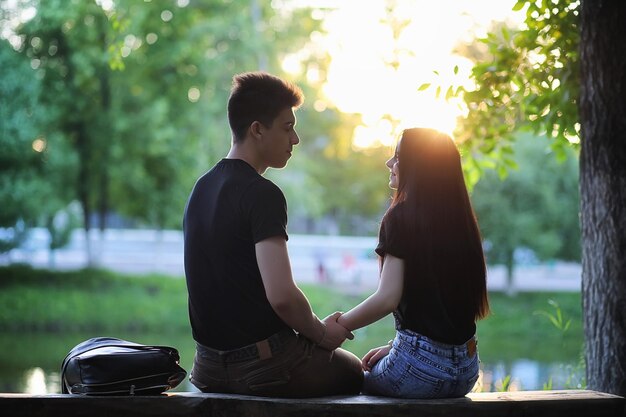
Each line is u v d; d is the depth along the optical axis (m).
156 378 3.26
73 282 24.39
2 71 23.02
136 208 26.59
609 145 4.79
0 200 23.53
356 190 39.97
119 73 25.28
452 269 3.41
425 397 3.48
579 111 5.00
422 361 3.43
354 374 3.54
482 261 3.50
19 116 22.94
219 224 3.25
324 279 28.34
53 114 24.20
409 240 3.40
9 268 25.30
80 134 25.23
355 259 28.84
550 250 25.67
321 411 3.30
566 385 6.05
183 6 26.38
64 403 3.17
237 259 3.26
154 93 26.19
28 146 23.41
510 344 19.92
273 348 3.29
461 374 3.46
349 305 24.42
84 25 24.28
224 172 3.32
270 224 3.20
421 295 3.41
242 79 3.40
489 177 25.75
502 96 6.04
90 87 25.48
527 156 25.92
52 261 26.50
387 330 21.89
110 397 3.20
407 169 3.48
